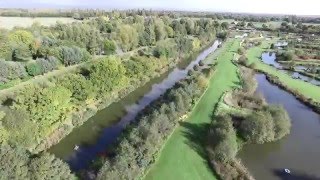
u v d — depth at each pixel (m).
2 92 77.31
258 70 130.00
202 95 87.38
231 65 128.25
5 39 113.62
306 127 78.12
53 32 150.75
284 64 150.88
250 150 64.50
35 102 59.91
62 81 74.06
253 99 88.62
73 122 70.31
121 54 134.38
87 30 151.25
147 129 56.34
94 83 78.75
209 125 70.31
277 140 69.69
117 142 59.88
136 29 166.25
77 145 63.41
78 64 113.38
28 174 41.09
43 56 110.75
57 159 45.81
